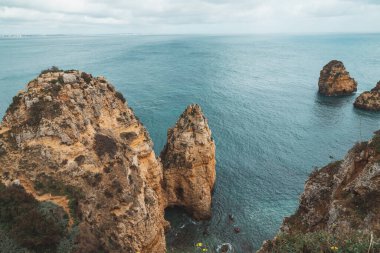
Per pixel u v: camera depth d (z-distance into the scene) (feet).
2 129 121.08
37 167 110.73
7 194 97.71
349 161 96.73
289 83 483.92
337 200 88.43
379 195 81.05
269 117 319.88
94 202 110.11
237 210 182.19
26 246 84.28
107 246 103.30
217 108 342.03
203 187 176.55
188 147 173.47
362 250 54.65
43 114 117.80
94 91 138.82
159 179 161.89
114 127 144.05
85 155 116.88
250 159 232.94
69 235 95.40
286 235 68.23
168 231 166.40
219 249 155.43
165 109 334.65
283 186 203.41
